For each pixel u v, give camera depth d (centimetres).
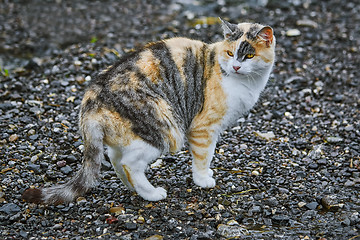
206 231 652
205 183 757
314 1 1684
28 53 1295
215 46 730
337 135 941
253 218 693
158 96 681
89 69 1162
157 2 1688
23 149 847
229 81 704
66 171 793
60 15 1546
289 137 946
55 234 639
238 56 687
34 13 1555
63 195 679
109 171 814
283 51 1317
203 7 1645
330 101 1085
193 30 1436
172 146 708
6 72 1123
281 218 684
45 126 923
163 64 695
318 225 672
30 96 1029
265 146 908
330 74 1200
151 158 688
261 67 712
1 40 1359
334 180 796
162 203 718
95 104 658
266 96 1105
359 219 673
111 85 666
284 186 780
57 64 1183
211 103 704
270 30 693
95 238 628
